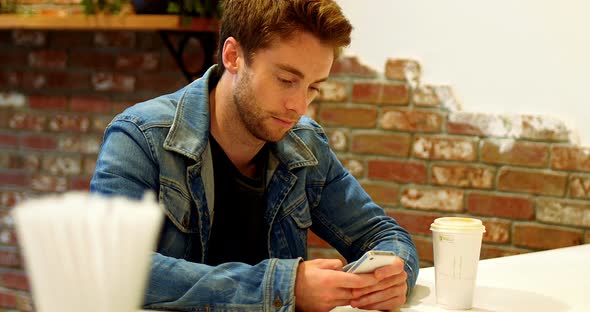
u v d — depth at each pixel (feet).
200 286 3.54
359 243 4.85
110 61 9.15
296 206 4.78
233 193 4.57
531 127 7.61
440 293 3.90
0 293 10.02
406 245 4.54
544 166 7.62
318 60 3.96
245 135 4.40
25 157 9.71
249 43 4.00
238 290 3.55
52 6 9.27
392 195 8.16
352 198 4.94
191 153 4.24
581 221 7.54
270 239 4.74
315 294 3.59
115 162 4.03
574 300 4.07
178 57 8.44
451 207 7.95
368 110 8.16
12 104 9.71
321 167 4.97
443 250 3.82
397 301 3.78
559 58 7.45
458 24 7.75
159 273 3.58
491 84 7.70
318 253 8.50
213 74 4.54
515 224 7.77
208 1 8.13
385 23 8.02
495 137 7.75
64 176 9.52
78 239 1.93
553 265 4.99
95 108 9.28
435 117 7.93
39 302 2.02
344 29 3.98
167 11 8.03
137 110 4.27
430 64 7.90
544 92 7.54
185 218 4.29
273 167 4.73
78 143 9.41
